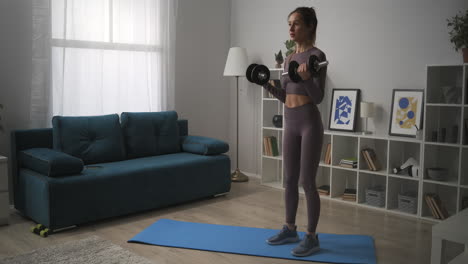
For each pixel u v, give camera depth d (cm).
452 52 370
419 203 368
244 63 499
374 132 423
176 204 412
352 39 436
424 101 359
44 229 324
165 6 477
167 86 487
